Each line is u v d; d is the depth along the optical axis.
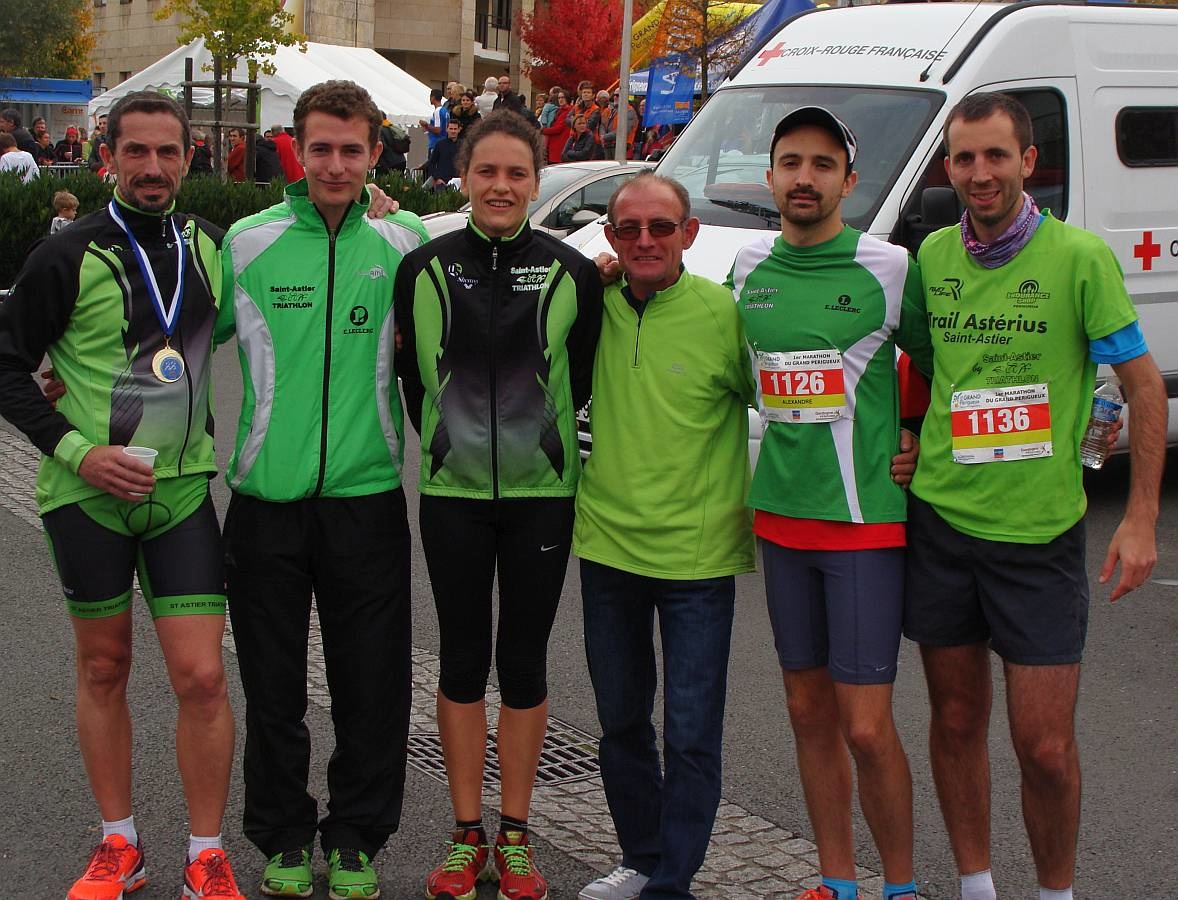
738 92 8.73
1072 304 3.35
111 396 3.65
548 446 3.77
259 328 3.80
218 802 3.74
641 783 3.84
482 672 3.91
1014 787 4.70
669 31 17.19
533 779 3.95
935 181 7.70
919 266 3.55
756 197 7.98
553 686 5.59
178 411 3.70
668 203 3.56
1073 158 8.14
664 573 3.65
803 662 3.63
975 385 3.42
